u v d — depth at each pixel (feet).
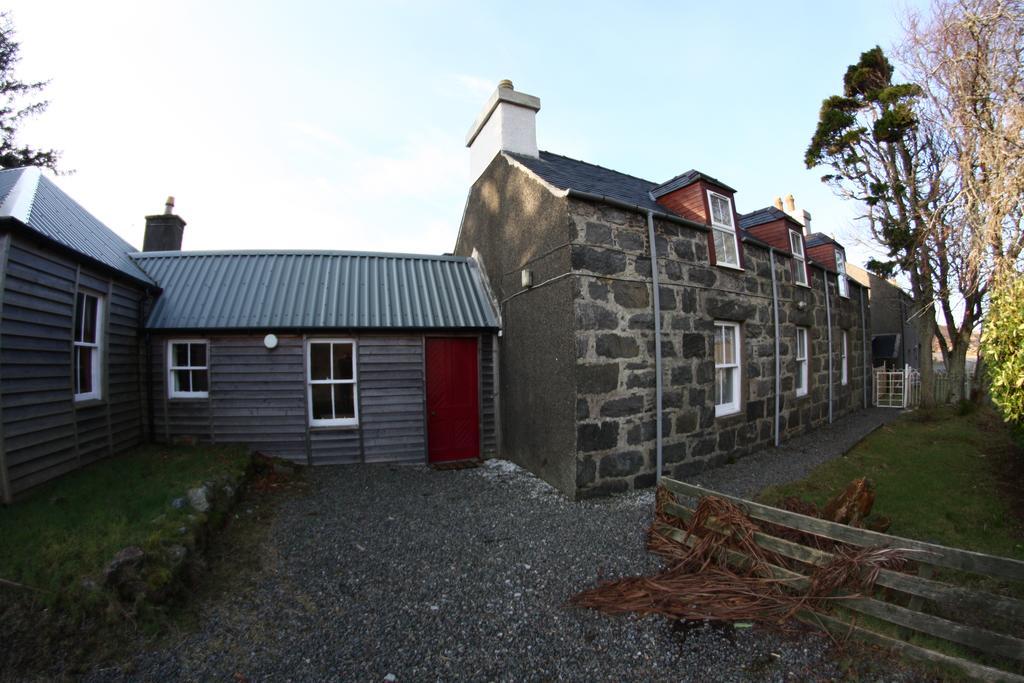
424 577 13.84
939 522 16.70
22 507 14.97
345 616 11.96
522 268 25.09
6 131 61.62
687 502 19.76
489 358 28.89
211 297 26.43
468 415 28.37
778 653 10.06
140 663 10.12
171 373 25.57
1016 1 16.76
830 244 44.88
